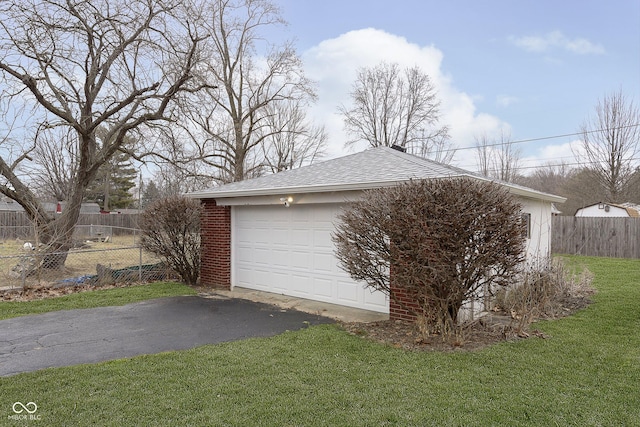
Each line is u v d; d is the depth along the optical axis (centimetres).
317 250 803
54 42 1064
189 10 1129
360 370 425
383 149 972
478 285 516
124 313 693
